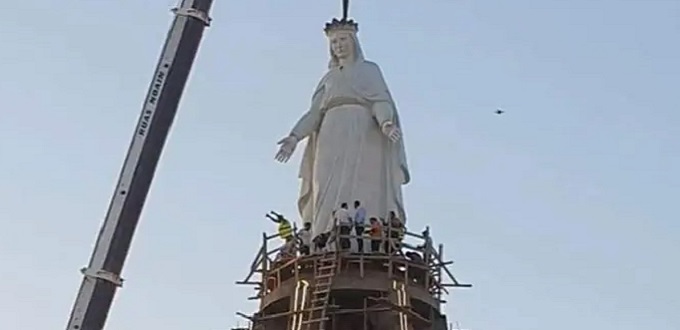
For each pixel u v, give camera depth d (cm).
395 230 5009
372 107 5366
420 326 4978
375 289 4897
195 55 4853
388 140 5331
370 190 5244
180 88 4797
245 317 5062
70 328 4431
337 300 4947
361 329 4925
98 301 4466
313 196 5303
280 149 5322
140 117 4731
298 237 5088
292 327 4878
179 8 4891
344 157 5275
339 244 4941
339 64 5494
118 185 4638
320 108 5400
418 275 5006
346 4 5597
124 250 4550
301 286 4941
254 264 5131
